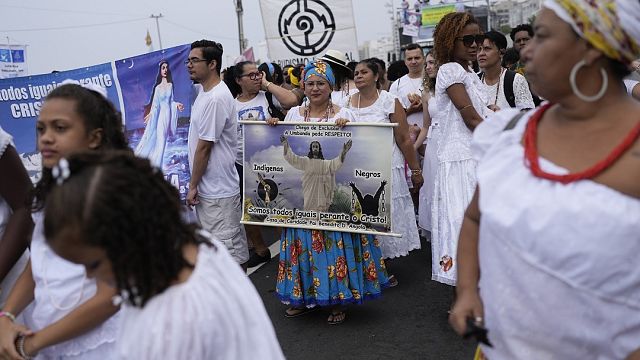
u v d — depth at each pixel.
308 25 6.88
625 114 1.38
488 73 4.61
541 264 1.37
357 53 6.81
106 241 1.27
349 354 3.59
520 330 1.46
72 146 1.86
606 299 1.36
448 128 3.60
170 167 4.75
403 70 8.02
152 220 1.31
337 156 3.80
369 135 3.74
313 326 4.00
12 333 1.79
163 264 1.33
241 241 4.57
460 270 1.71
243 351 1.43
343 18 6.77
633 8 1.32
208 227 4.45
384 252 4.77
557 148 1.42
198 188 4.39
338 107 4.00
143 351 1.34
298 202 3.92
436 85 3.59
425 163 4.45
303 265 3.91
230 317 1.40
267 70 6.88
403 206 4.89
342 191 3.82
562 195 1.34
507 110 1.65
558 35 1.38
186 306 1.34
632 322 1.38
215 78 4.31
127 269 1.32
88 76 4.95
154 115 4.82
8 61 12.58
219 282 1.41
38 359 1.90
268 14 7.00
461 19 3.42
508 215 1.40
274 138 3.93
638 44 1.35
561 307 1.39
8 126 5.16
